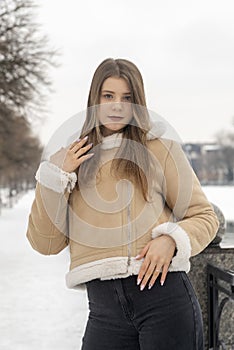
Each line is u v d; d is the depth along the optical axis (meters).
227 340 3.22
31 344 5.23
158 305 2.03
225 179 38.47
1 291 8.20
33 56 24.61
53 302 7.32
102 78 2.15
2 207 39.72
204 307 3.25
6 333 5.64
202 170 33.47
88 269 2.08
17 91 24.42
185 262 2.09
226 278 2.87
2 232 20.59
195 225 2.10
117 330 2.10
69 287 2.17
